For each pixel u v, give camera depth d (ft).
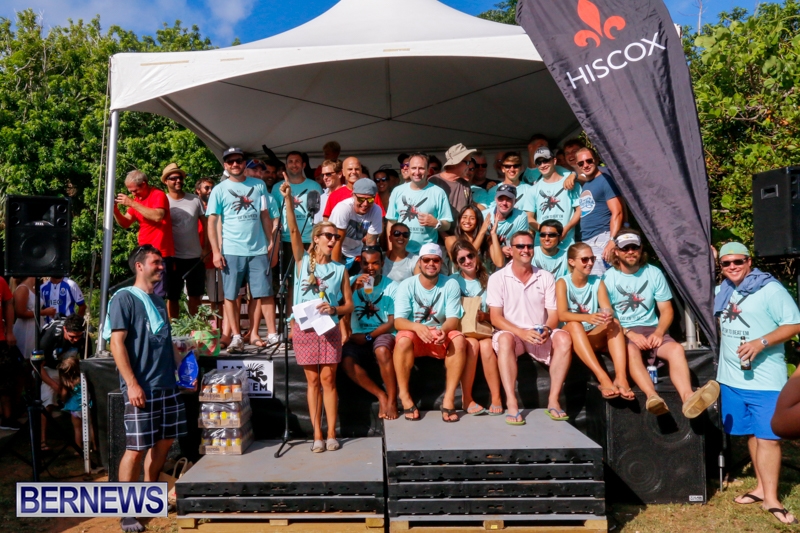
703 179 15.81
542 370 16.96
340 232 18.03
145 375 14.08
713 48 22.39
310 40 20.12
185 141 54.65
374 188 17.53
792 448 18.54
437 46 18.25
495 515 13.20
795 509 14.44
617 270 16.83
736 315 14.65
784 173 14.28
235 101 26.21
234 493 13.21
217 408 15.23
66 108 57.11
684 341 18.29
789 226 14.16
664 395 15.15
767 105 21.44
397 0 23.93
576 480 13.32
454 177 20.66
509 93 26.96
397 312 16.46
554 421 15.51
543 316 16.74
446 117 29.48
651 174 15.97
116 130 18.61
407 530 13.10
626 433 15.15
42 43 63.46
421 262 16.19
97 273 54.08
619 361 15.49
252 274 18.48
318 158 33.06
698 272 15.47
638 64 16.29
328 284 15.44
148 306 14.29
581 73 16.53
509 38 18.19
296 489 13.20
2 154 55.16
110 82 18.47
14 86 60.59
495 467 13.32
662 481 15.07
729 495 15.56
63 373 18.24
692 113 16.03
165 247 19.76
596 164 19.12
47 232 15.47
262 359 17.02
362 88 26.45
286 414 15.28
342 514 13.24
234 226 18.38
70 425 21.91
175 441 16.79
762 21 22.81
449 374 15.87
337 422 17.01
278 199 21.52
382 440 16.16
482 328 16.24
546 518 13.15
